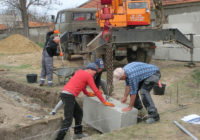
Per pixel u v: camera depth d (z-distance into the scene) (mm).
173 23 13570
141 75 4246
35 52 19422
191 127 4164
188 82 7816
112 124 4680
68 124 4367
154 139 3807
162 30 9477
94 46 8039
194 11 12578
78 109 4762
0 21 35156
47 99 7094
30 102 6957
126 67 4266
